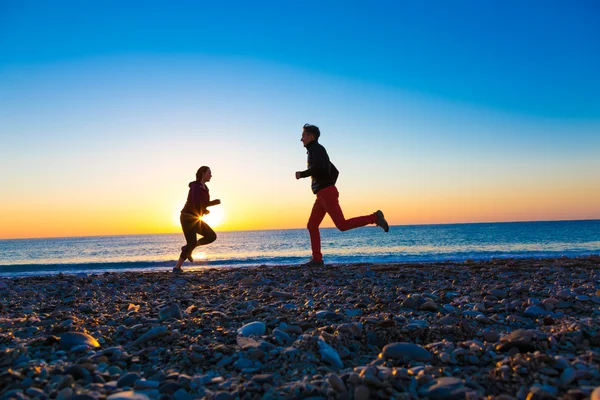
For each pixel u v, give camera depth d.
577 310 3.86
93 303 4.96
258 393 2.17
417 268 8.24
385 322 3.23
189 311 4.27
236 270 8.80
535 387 2.04
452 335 3.13
